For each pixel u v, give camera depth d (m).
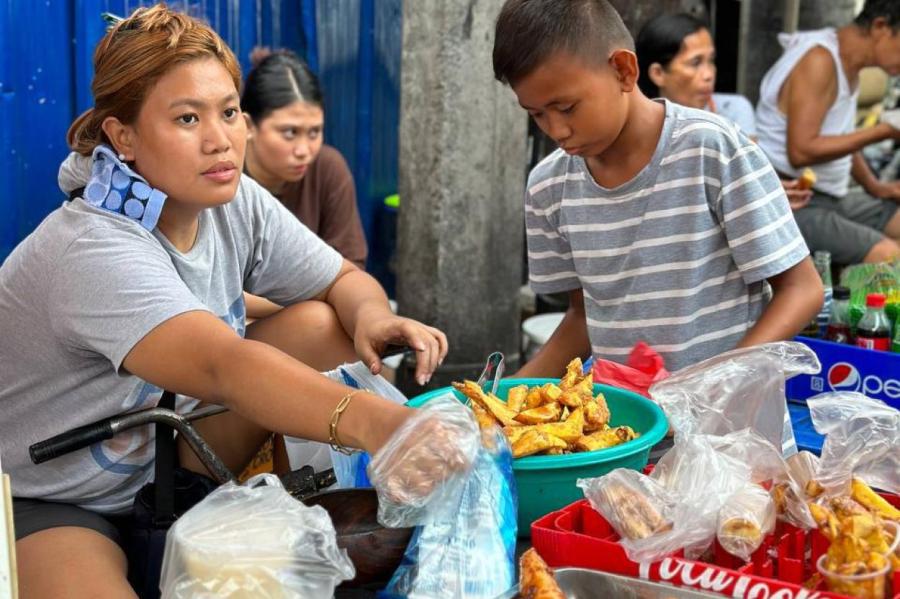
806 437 2.32
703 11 4.91
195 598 1.35
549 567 1.48
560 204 2.43
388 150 4.71
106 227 1.78
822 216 4.34
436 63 4.09
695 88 3.67
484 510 1.51
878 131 4.30
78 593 1.63
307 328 2.20
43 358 1.85
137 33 1.79
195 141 1.79
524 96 2.06
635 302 2.37
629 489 1.54
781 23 5.57
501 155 4.30
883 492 1.70
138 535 1.74
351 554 1.54
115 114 1.81
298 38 4.31
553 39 2.00
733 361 1.92
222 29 4.04
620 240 2.34
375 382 1.99
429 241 4.26
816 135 4.34
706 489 1.53
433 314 4.31
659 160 2.26
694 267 2.29
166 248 1.91
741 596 1.38
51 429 1.89
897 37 4.20
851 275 2.96
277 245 2.22
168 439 1.73
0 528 1.29
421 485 1.43
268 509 1.45
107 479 1.89
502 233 4.38
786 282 2.27
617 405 1.98
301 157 3.43
